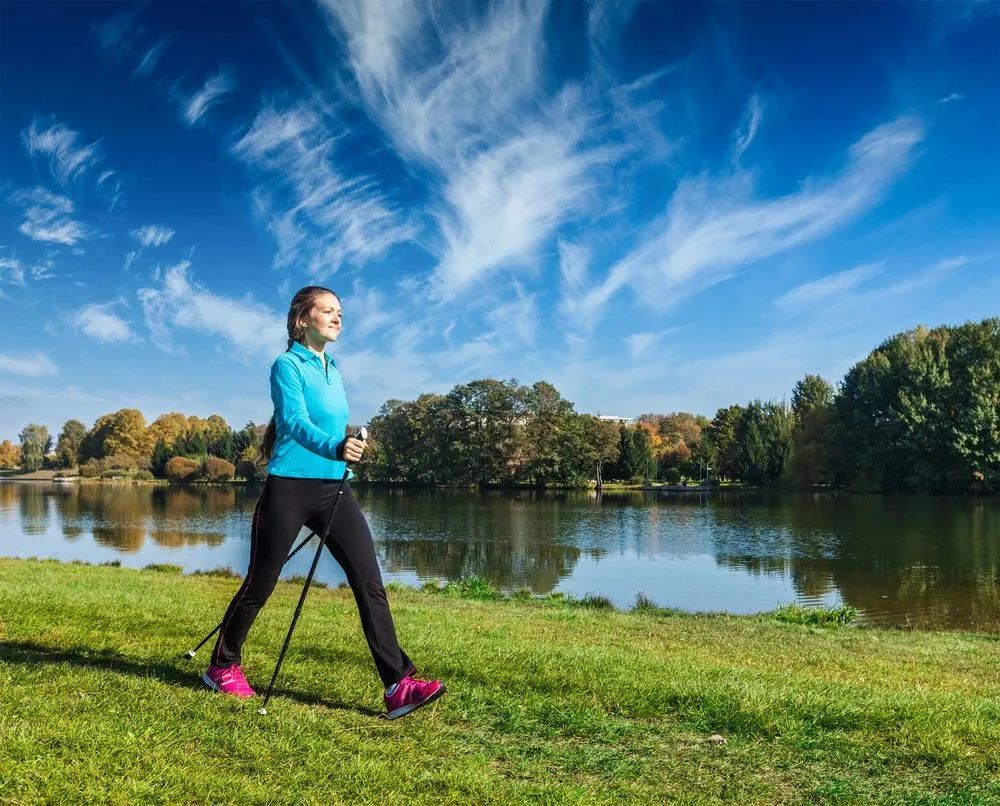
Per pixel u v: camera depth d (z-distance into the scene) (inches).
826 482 2783.0
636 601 708.0
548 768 146.2
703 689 195.3
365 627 164.4
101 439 5128.0
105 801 112.3
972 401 2299.5
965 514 1708.9
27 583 378.3
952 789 144.0
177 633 239.0
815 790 141.5
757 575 904.3
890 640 469.4
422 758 143.4
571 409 3358.8
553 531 1464.1
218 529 1441.9
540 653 240.2
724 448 3828.7
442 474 3267.7
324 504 164.7
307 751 138.8
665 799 135.0
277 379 163.3
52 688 157.2
